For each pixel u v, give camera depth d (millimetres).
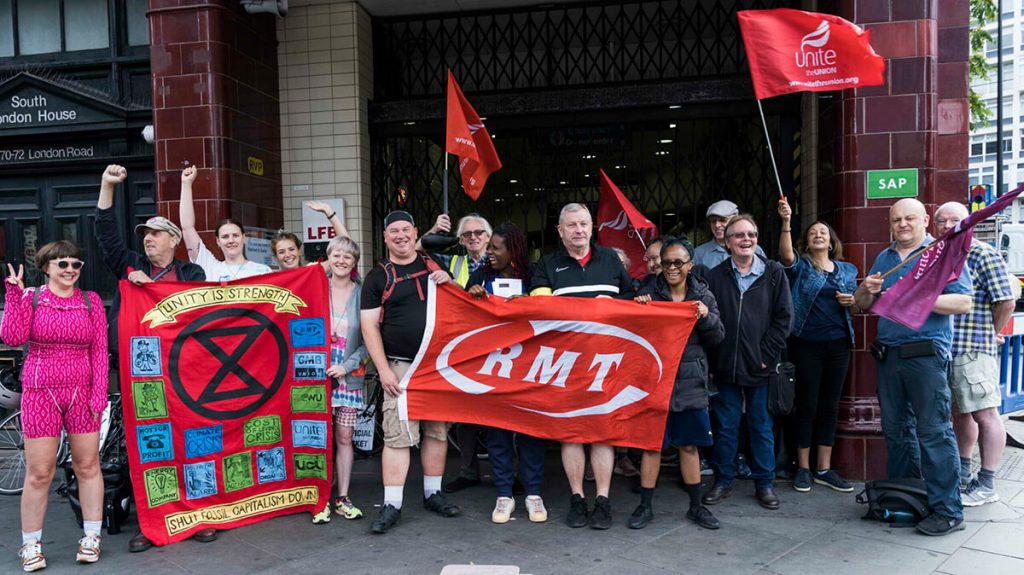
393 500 4316
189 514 4148
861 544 3904
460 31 7234
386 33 7328
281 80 6910
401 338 4293
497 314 4258
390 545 4008
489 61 7238
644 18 6961
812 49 4629
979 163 48156
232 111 6059
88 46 7121
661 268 4492
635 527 4188
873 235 5008
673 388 4156
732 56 6867
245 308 4312
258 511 4395
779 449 5238
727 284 4445
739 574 3547
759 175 6785
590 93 6629
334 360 4480
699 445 4254
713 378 4562
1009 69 45781
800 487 4832
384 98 7176
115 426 4676
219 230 4891
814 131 5922
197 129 5883
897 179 4961
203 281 4230
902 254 4340
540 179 7238
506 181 7332
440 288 4328
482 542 4031
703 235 6953
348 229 6859
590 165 7133
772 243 6727
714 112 6504
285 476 4477
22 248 7195
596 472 4266
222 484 4277
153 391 4078
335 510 4543
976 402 4430
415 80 7348
